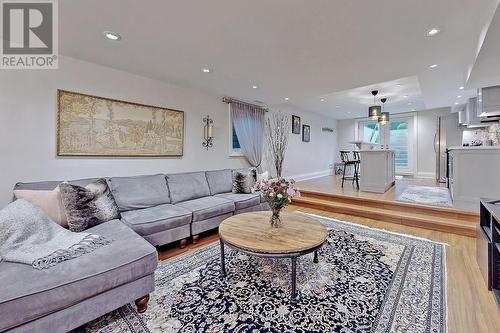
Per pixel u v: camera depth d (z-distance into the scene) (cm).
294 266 181
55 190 220
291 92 425
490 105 356
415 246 277
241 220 254
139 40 236
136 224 243
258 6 182
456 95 489
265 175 420
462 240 295
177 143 384
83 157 291
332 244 283
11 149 244
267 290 193
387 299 180
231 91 419
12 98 243
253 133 512
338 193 487
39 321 128
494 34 197
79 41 239
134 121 332
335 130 924
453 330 150
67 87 275
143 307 170
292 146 671
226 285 200
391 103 650
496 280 187
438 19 199
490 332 148
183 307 173
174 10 187
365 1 176
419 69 317
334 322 157
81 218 214
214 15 194
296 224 240
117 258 160
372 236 309
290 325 155
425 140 760
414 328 152
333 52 262
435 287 195
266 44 244
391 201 408
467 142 616
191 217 287
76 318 140
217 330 151
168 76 342
